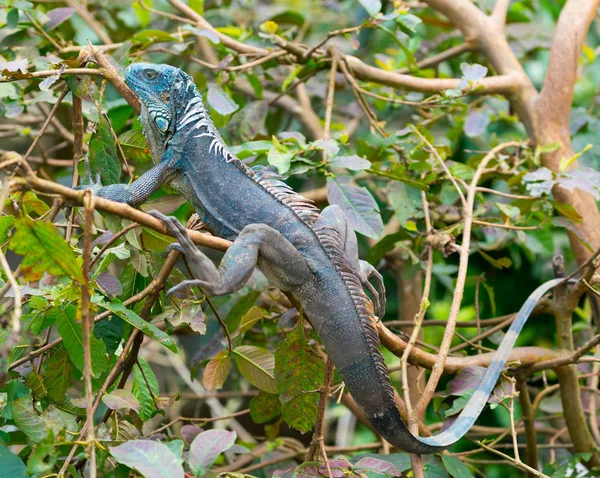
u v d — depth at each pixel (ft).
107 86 33.60
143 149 23.58
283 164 23.65
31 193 19.11
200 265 17.84
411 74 32.45
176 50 30.76
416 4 36.47
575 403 25.72
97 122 21.95
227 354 21.71
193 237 18.25
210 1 41.34
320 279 19.19
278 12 41.70
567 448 30.22
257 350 23.04
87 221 15.10
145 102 21.53
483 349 27.89
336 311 18.92
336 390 21.49
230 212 20.56
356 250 20.97
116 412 19.81
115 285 20.71
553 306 26.50
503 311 42.27
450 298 42.63
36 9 29.50
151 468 15.01
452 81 30.14
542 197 26.63
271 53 29.32
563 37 30.60
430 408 38.93
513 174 29.45
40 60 26.96
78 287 16.53
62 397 19.29
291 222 19.90
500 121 35.12
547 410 30.42
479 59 38.09
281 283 19.29
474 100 34.45
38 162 32.99
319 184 36.14
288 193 20.90
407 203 27.40
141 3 30.37
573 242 28.78
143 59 30.50
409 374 30.76
